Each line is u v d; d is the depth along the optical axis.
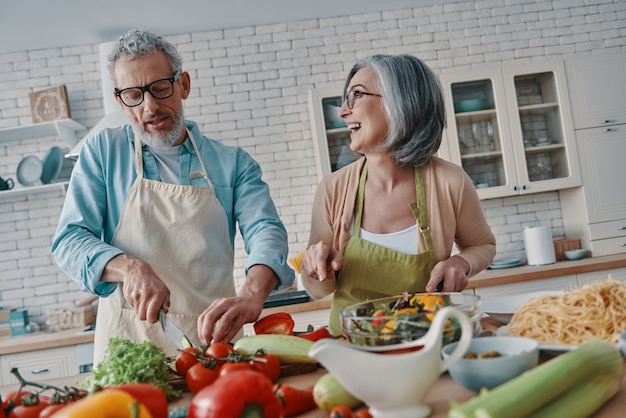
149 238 1.76
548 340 1.09
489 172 4.18
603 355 0.81
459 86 4.18
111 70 1.73
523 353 0.91
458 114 4.13
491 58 4.48
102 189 1.81
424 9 4.47
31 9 3.66
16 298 4.20
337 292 1.75
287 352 1.16
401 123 1.60
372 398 0.83
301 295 3.63
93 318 3.96
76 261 1.58
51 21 3.87
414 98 1.60
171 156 1.86
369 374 0.81
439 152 4.11
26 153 4.29
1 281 4.20
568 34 4.54
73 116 4.30
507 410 0.68
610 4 4.58
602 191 4.17
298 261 3.83
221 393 0.72
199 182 1.84
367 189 1.75
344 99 1.70
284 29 4.43
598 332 1.06
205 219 1.79
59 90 4.16
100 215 1.79
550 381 0.73
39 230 4.23
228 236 1.86
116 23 4.02
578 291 1.13
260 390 0.74
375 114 1.62
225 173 1.88
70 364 3.48
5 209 4.23
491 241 1.84
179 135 1.80
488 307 1.46
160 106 1.72
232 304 1.32
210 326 1.28
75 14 3.81
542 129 4.25
